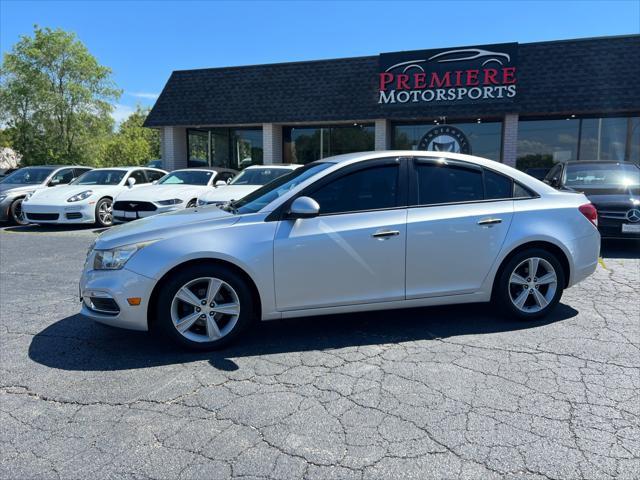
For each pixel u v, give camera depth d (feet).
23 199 38.81
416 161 14.12
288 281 12.93
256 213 13.14
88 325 15.07
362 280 13.38
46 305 17.26
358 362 12.13
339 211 13.39
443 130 45.09
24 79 91.30
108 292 12.26
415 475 7.87
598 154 46.98
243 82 54.54
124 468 8.13
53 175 42.42
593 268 15.30
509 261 14.44
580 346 12.98
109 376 11.49
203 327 12.98
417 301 13.87
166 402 10.25
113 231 13.75
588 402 10.05
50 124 93.40
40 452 8.59
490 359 12.20
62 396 10.54
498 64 44.88
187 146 59.62
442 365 11.88
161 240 12.48
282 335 14.07
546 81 44.73
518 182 14.82
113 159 158.61
